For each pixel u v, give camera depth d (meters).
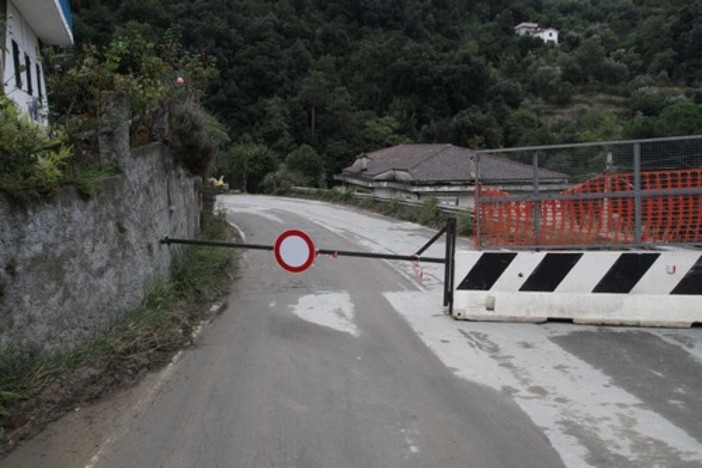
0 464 4.22
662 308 7.54
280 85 75.44
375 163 50.12
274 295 10.19
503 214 8.22
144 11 45.66
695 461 4.13
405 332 7.61
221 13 76.00
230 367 6.32
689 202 7.62
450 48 92.19
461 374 5.98
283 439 4.57
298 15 90.69
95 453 4.38
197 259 11.11
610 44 95.38
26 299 5.20
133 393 5.58
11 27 12.19
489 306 7.98
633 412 4.97
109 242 6.98
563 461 4.16
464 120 69.44
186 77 13.51
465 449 4.37
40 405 5.02
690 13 87.25
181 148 11.18
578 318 7.75
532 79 85.62
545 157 8.19
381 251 15.62
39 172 5.54
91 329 6.38
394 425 4.80
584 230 7.98
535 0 118.62
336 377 5.97
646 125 50.91
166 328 7.36
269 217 26.28
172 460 4.26
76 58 11.20
